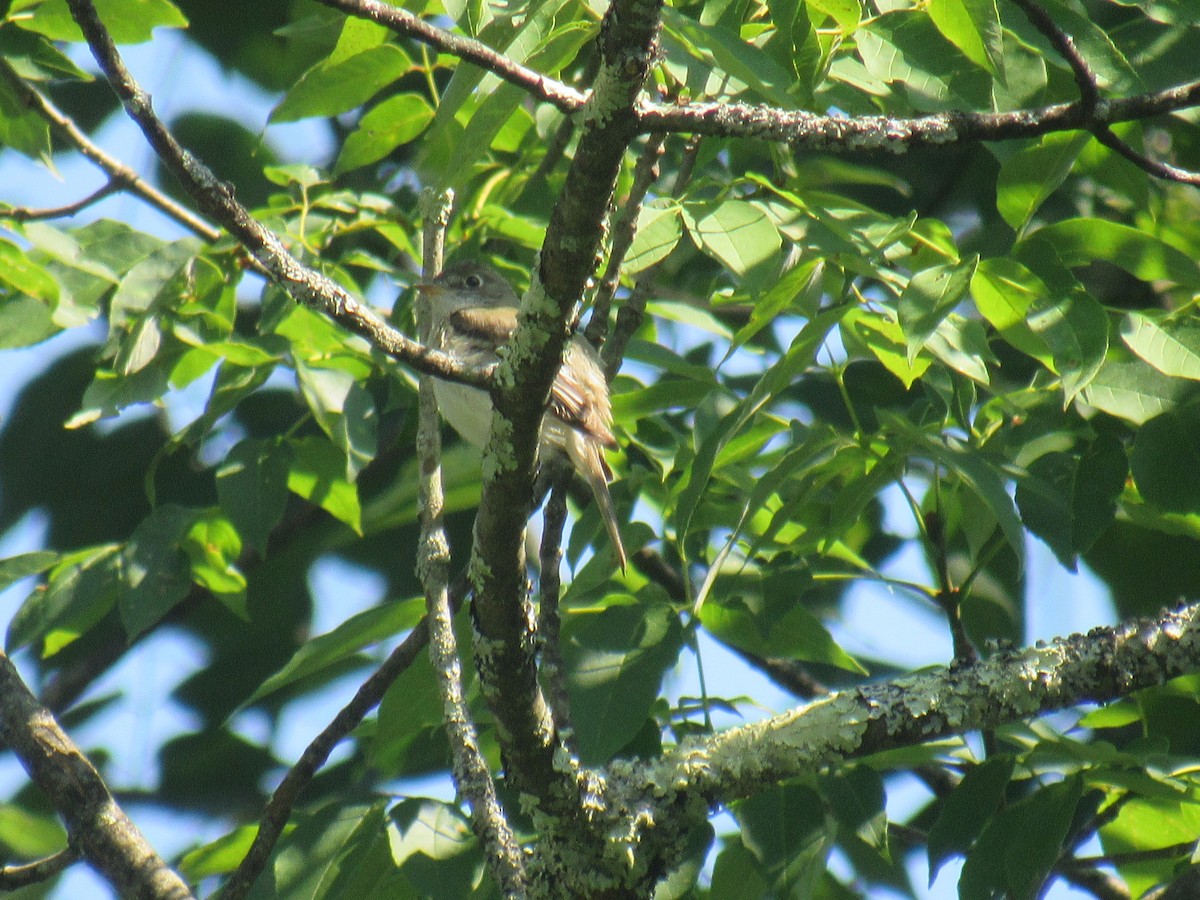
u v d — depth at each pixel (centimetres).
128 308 832
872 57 661
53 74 935
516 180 1001
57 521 1166
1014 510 648
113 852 680
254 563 1147
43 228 880
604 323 781
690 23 629
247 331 1208
